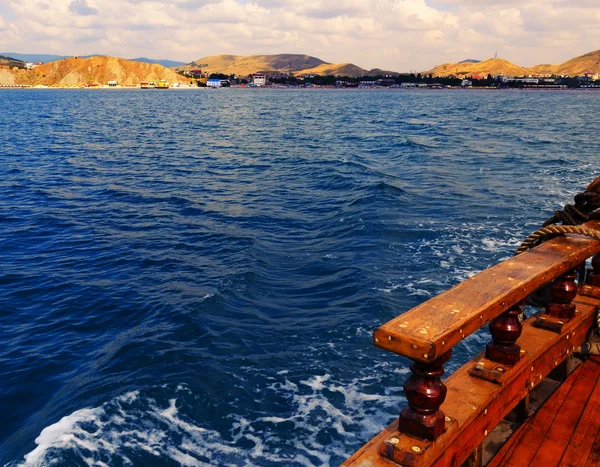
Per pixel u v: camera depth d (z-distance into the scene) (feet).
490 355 9.53
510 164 93.35
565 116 256.11
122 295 38.55
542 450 9.57
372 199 64.44
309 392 23.95
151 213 64.18
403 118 256.11
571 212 13.24
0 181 87.81
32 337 32.81
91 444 20.88
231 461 19.65
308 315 32.83
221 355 28.12
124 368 27.43
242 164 105.60
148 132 185.68
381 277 37.76
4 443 22.16
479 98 626.23
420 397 7.09
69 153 126.41
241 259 44.83
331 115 287.07
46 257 48.42
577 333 12.34
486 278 9.07
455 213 55.88
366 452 7.29
